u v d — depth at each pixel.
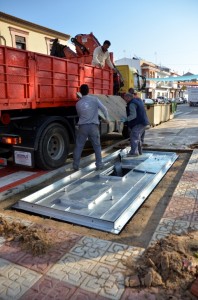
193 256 2.72
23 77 5.30
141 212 4.12
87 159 7.29
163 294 2.32
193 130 12.52
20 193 5.04
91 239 3.21
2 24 16.70
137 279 2.49
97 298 2.32
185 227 3.38
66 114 7.02
